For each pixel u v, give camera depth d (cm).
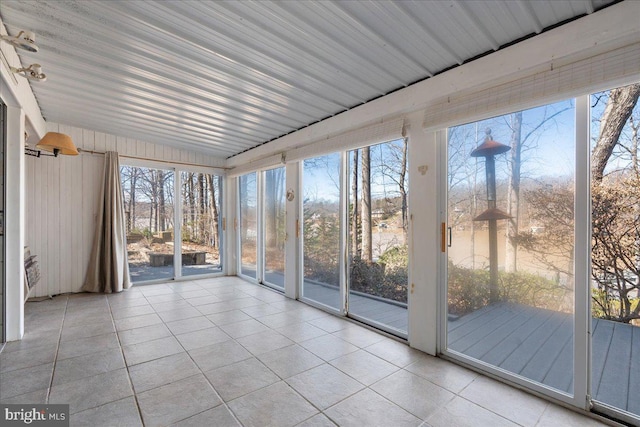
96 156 473
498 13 179
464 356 249
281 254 493
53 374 226
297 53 231
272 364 247
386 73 257
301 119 382
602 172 188
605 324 188
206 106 346
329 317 364
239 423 176
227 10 186
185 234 576
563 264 201
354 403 196
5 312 283
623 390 182
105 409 186
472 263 248
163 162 535
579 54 183
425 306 272
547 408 193
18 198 289
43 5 190
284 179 487
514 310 224
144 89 307
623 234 182
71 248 457
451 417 183
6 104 279
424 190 274
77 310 379
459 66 238
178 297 448
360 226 363
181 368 238
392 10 180
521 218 221
